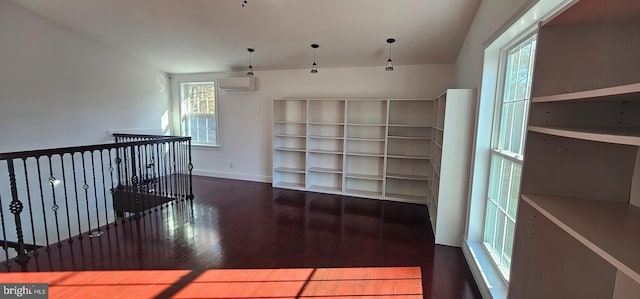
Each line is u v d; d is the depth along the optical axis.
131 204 5.10
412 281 2.46
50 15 4.18
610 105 1.16
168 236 3.24
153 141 3.96
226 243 3.09
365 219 3.86
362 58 4.61
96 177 4.98
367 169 5.06
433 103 4.39
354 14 3.44
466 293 2.30
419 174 4.74
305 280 2.45
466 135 2.97
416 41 3.89
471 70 3.15
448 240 3.14
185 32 4.36
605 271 1.22
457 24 3.35
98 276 2.43
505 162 2.34
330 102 5.18
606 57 1.16
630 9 1.02
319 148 5.38
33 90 4.18
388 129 4.65
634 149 1.17
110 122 5.16
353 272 2.58
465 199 3.04
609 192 1.23
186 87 6.33
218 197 4.77
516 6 1.85
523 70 2.10
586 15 1.09
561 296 1.31
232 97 5.91
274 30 4.00
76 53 4.63
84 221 4.84
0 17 3.82
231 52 4.88
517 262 1.36
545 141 1.28
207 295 2.23
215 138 6.20
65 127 4.56
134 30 4.45
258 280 2.43
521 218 1.34
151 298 2.17
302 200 4.65
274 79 5.55
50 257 2.71
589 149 1.23
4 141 3.93
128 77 5.41
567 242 1.29
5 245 2.56
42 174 4.30
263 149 5.80
